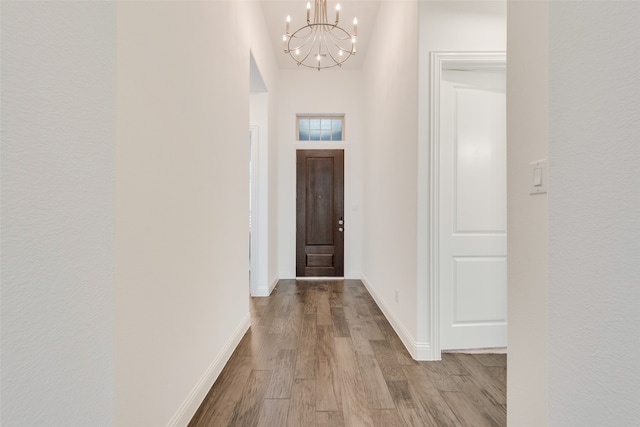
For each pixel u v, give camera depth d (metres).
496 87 2.37
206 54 1.80
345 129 4.95
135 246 1.13
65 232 0.50
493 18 2.24
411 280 2.38
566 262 0.61
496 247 2.33
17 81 0.43
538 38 1.11
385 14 3.29
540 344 1.10
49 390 0.47
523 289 1.18
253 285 4.00
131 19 1.10
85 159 0.54
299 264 4.97
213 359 1.93
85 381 0.53
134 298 1.12
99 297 0.57
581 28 0.58
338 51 4.43
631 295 0.49
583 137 0.58
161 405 1.31
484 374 2.03
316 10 3.01
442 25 2.22
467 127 2.34
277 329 2.83
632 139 0.49
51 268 0.48
